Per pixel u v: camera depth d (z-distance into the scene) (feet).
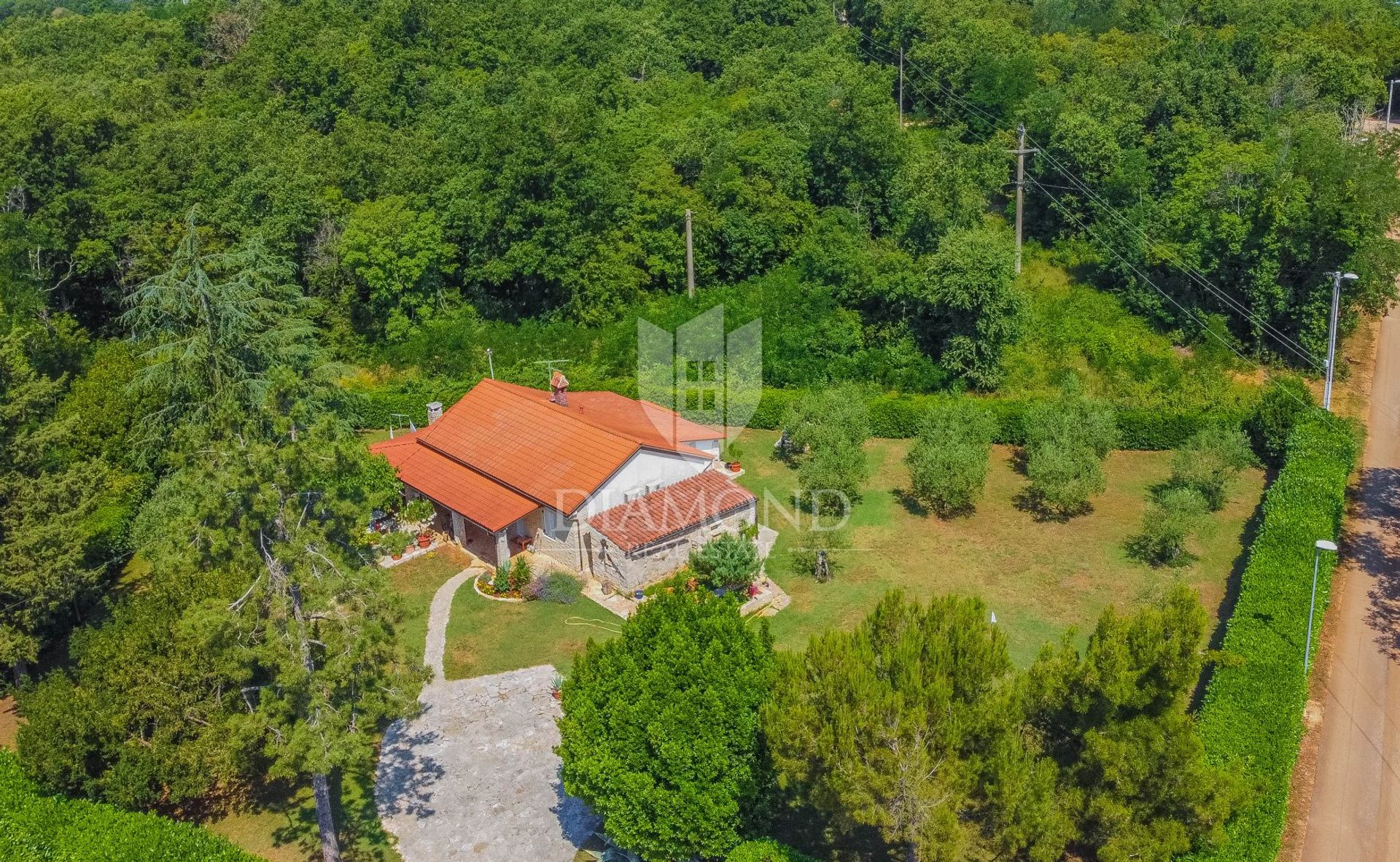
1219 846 72.38
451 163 201.16
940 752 65.31
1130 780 68.85
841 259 176.04
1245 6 265.95
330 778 93.66
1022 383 163.12
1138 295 173.58
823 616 114.32
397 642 79.36
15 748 97.60
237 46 273.33
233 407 80.94
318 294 187.93
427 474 135.23
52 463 110.32
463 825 87.81
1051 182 199.00
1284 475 125.49
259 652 71.61
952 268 160.35
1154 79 207.51
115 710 85.05
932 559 124.67
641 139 209.15
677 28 281.54
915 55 245.45
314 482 74.74
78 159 191.83
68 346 159.53
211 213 189.37
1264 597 101.81
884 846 81.30
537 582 122.62
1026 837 67.67
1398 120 254.88
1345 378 160.45
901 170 198.70
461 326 185.88
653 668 76.59
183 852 80.02
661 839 74.33
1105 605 113.80
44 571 98.37
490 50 253.85
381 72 230.68
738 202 194.49
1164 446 147.64
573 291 187.11
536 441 131.13
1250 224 161.27
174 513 107.45
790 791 86.02
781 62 258.98
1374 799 84.89
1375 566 116.37
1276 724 84.23
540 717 100.89
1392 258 158.30
